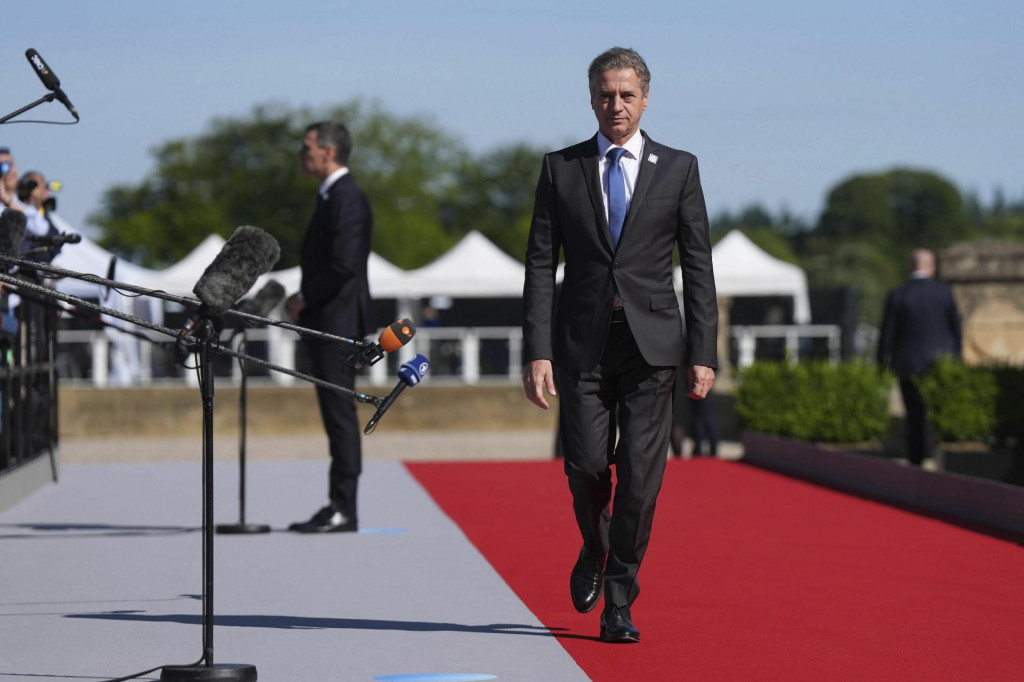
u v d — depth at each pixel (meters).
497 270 58.75
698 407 30.31
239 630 11.55
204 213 138.00
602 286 10.72
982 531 17.61
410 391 42.94
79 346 51.44
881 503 20.66
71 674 9.92
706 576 14.23
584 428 10.81
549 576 14.26
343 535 17.30
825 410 28.83
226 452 35.22
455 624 11.79
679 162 10.90
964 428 26.39
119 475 24.92
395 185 156.88
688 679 9.78
